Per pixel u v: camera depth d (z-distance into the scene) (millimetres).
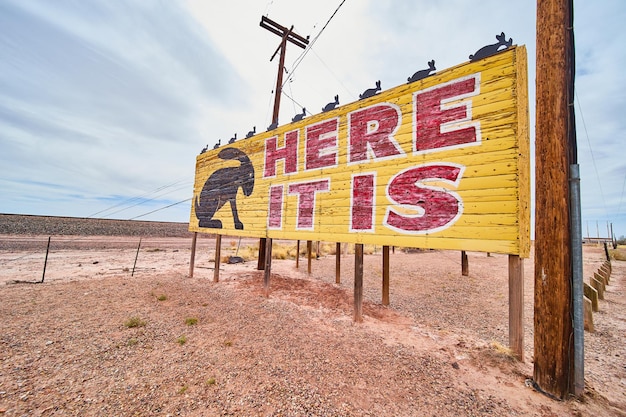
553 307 3279
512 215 3883
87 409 2811
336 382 3434
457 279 10898
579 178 3291
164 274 10977
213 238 38688
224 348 4371
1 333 4637
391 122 5508
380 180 5559
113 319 5570
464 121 4504
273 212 7949
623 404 3129
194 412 2805
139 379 3420
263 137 8688
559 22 3473
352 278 11188
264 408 2891
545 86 3527
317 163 6906
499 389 3332
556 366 3193
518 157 3887
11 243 19641
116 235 33281
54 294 7285
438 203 4652
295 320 5805
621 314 6785
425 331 5375
